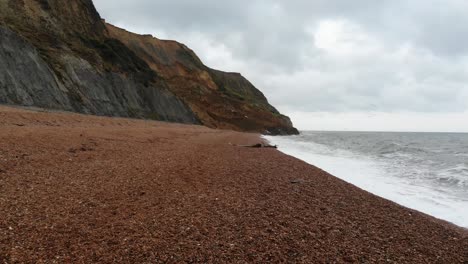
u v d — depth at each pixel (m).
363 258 6.94
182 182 12.55
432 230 9.35
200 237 7.31
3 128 18.48
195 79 140.88
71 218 7.73
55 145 16.67
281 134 134.00
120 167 13.95
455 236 9.01
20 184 9.86
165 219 8.27
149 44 138.75
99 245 6.51
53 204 8.52
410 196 14.82
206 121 110.06
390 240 8.21
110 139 22.62
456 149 46.62
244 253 6.72
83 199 9.20
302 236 7.91
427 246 8.02
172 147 24.14
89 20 74.56
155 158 17.52
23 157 13.16
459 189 16.38
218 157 21.25
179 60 146.62
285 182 14.41
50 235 6.73
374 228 9.04
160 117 75.88
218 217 8.76
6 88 34.44
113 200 9.42
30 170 11.56
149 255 6.27
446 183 17.98
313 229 8.47
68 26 64.00
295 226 8.56
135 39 132.88
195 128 69.88
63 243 6.45
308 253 6.97
